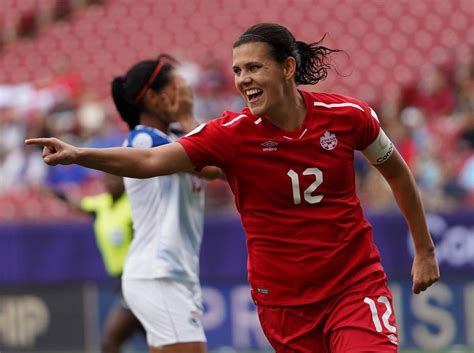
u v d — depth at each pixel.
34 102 45.78
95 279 35.06
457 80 43.62
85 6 54.53
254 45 14.43
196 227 19.14
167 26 52.56
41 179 42.44
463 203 36.22
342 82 47.41
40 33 53.88
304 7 51.28
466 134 39.19
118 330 26.66
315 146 14.80
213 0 52.59
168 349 18.48
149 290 18.56
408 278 33.88
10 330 35.41
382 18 49.88
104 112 44.50
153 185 18.67
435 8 49.47
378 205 36.59
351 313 15.03
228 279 34.34
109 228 27.48
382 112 41.59
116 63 52.06
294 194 14.94
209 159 14.75
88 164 13.83
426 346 33.72
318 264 15.12
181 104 19.08
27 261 35.41
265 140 14.71
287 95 14.69
